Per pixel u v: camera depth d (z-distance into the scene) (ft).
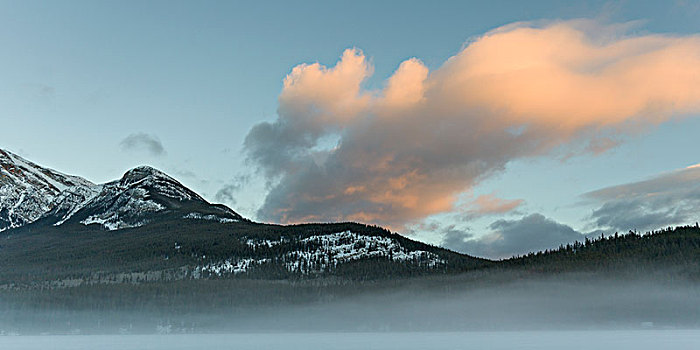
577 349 638.94
